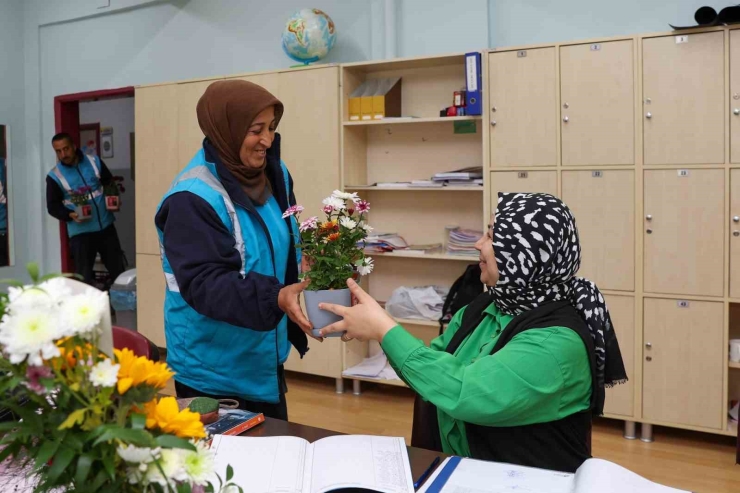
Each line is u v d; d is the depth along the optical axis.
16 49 6.04
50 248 6.13
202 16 5.12
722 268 3.21
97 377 0.73
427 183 3.91
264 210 1.85
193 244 1.61
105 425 0.72
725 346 3.22
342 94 4.10
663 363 3.36
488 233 1.62
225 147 1.74
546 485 1.16
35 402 0.77
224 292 1.56
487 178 3.72
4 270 5.99
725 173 3.18
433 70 4.16
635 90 3.33
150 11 5.37
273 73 4.29
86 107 7.88
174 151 4.73
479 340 1.64
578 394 1.45
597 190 3.46
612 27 3.72
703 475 2.96
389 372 4.07
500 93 3.64
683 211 3.28
